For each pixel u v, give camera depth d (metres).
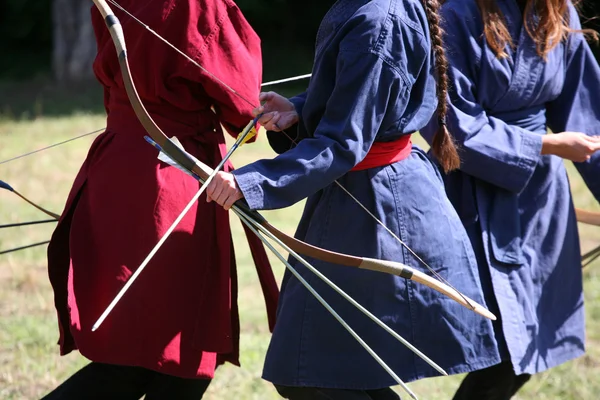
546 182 10.02
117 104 9.23
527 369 9.31
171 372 8.89
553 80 9.90
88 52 45.16
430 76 8.30
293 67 48.44
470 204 9.78
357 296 8.27
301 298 8.44
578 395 12.51
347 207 8.34
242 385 12.43
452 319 8.44
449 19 9.77
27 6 53.62
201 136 9.30
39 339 13.87
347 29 7.86
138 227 8.92
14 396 11.78
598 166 10.41
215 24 9.05
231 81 9.09
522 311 9.55
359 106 7.71
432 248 8.41
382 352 8.27
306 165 7.64
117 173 9.03
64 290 9.35
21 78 47.44
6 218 21.20
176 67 8.95
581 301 10.35
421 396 12.41
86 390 9.09
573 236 10.30
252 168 7.71
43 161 27.75
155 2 8.96
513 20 9.76
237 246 19.69
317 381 8.26
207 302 9.09
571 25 10.23
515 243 9.68
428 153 10.37
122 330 8.84
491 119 9.66
